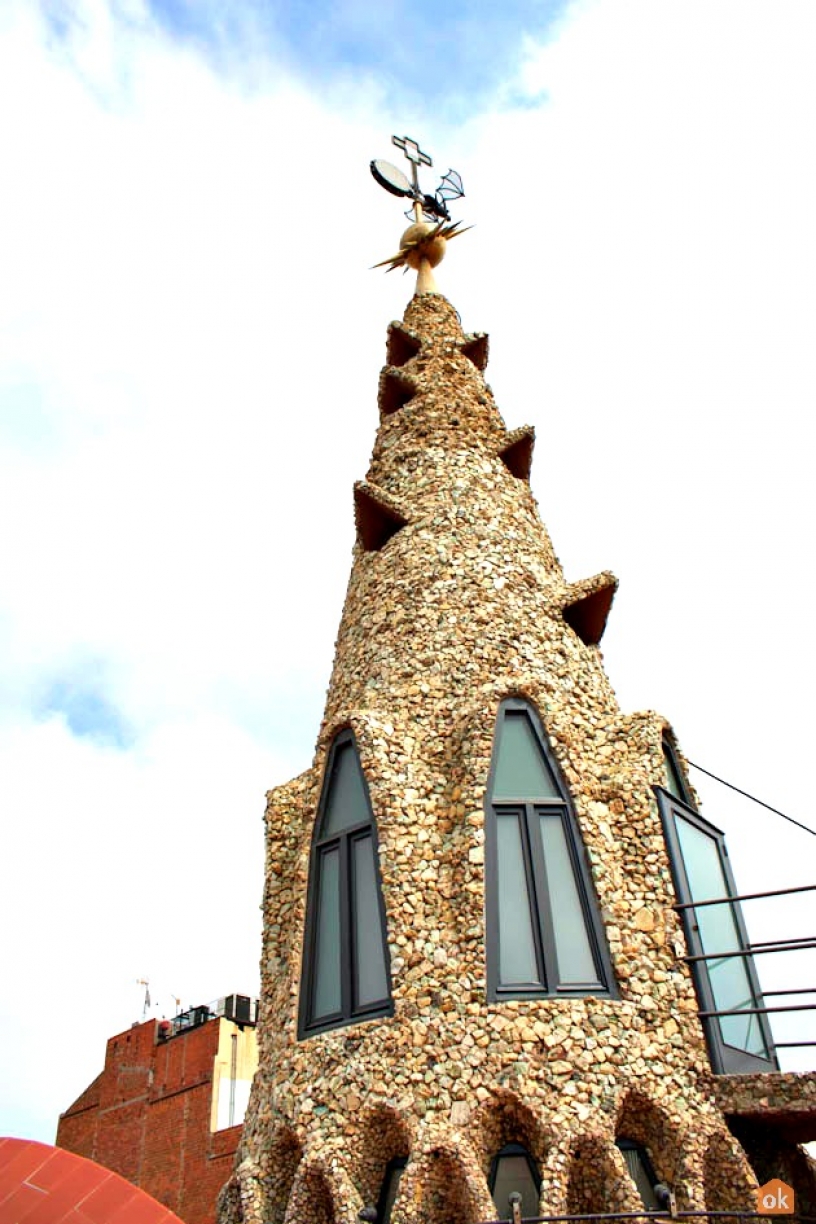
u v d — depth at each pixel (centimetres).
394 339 2588
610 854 1675
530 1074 1430
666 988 1564
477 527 2123
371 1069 1485
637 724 1845
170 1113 3753
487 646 1917
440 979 1528
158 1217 1388
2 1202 1381
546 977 1534
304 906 1723
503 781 1709
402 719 1830
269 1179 1523
